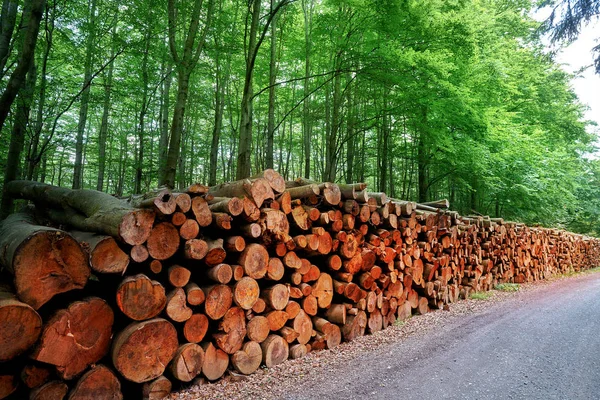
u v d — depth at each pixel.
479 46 12.76
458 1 10.73
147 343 2.86
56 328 2.45
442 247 6.90
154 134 17.20
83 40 10.00
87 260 2.58
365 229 5.17
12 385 2.41
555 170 16.70
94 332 2.65
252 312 3.77
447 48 10.94
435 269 6.57
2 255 2.58
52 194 4.76
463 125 12.38
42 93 8.37
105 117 13.99
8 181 6.60
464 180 15.33
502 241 9.62
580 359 4.01
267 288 3.96
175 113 8.05
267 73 17.28
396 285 5.65
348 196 4.89
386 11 10.03
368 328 5.07
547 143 18.20
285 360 3.98
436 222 6.74
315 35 12.18
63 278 2.47
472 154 12.78
